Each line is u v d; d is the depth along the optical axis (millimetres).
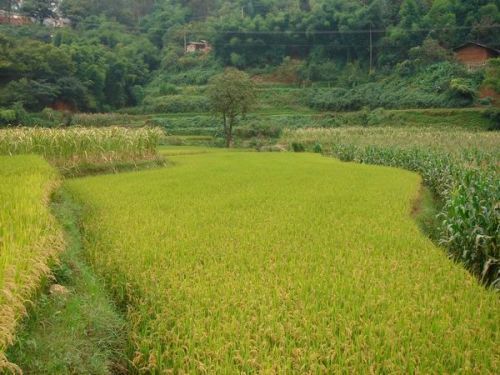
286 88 75875
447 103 58531
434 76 64500
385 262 7543
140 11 111375
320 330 5113
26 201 8508
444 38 71750
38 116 55188
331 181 17125
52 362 4473
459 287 6645
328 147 40219
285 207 11852
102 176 18266
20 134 19766
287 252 7930
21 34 81312
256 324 5211
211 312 5559
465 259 9883
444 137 33656
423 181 21438
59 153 19641
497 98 57594
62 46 68375
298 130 48594
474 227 9625
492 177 13875
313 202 12648
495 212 9531
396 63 74625
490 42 69438
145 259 7477
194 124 60406
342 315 5504
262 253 7754
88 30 92750
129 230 9227
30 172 13070
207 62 86938
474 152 23172
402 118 55938
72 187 14977
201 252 7863
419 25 74188
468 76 61656
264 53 86312
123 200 12594
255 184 15938
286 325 5199
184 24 101562
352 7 84125
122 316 6031
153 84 81875
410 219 11000
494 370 4605
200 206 11828
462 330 5258
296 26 84938
